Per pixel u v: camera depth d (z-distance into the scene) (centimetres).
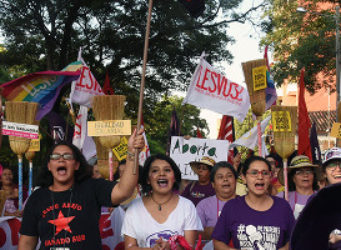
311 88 1811
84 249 322
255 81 532
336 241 166
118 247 450
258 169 360
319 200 155
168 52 1543
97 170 587
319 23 1795
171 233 349
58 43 1466
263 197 364
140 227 353
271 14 1683
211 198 470
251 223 353
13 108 438
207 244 427
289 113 496
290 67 1748
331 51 1662
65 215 327
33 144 525
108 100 460
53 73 438
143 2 1466
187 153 667
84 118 611
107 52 1569
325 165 420
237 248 356
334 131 583
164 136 3167
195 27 1504
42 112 457
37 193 341
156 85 1644
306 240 162
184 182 675
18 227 446
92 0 1409
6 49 1585
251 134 642
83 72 586
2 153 1686
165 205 362
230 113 638
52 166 341
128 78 1653
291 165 496
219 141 665
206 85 630
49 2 1385
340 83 1644
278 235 348
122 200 337
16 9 1387
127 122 459
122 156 553
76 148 355
